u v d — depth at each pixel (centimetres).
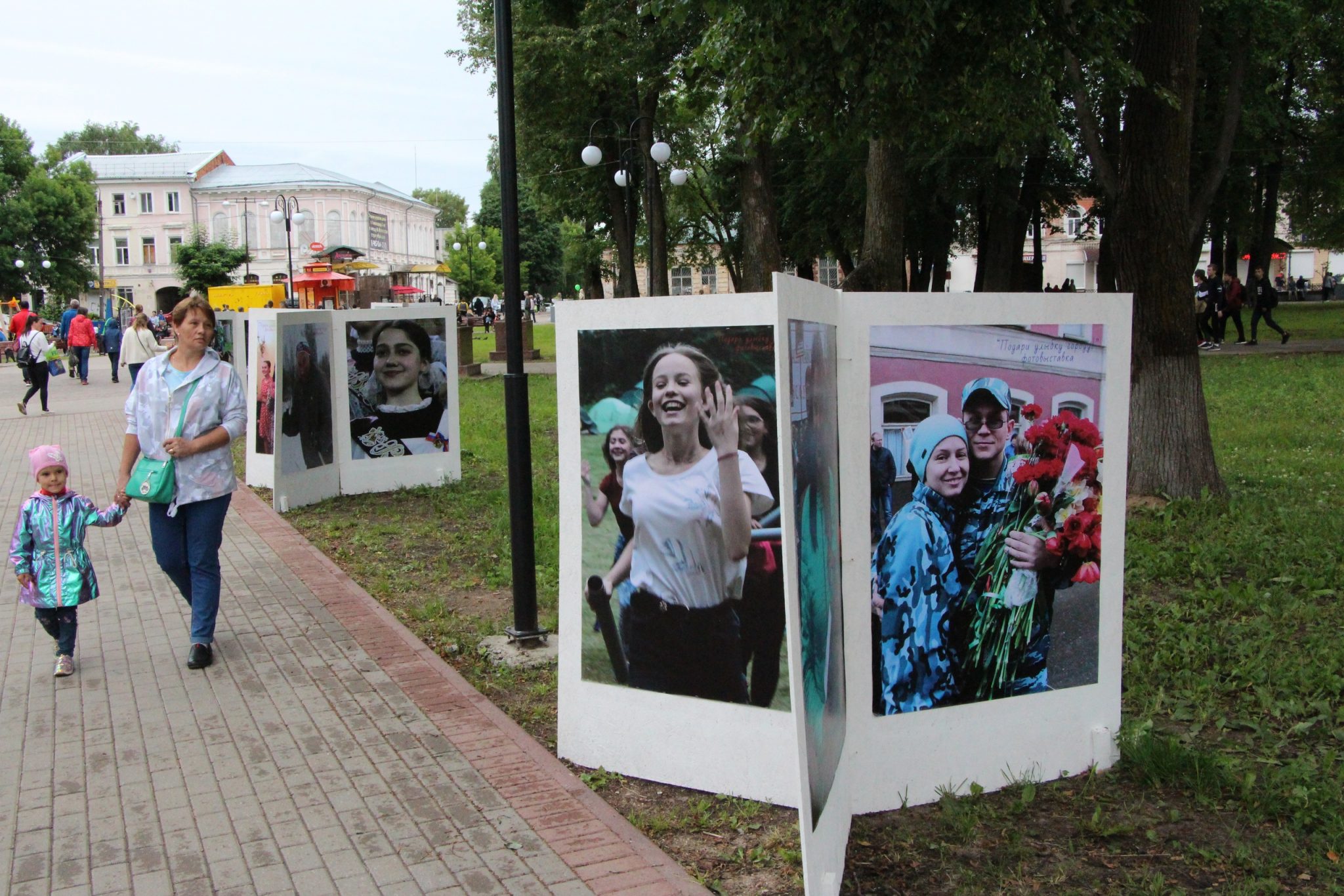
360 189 8431
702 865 369
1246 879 356
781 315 308
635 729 433
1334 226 4097
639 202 3469
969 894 348
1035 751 427
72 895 344
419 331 1102
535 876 354
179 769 441
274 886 349
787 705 400
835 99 931
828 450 364
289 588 723
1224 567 720
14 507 1010
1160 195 882
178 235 8162
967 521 404
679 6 909
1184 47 873
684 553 412
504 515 964
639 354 408
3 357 4047
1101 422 425
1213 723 487
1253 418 1423
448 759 448
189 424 560
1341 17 2116
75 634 560
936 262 3506
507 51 580
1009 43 852
